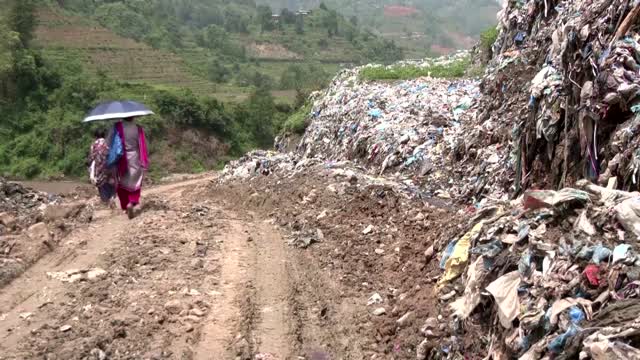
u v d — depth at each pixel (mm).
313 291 7598
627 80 6621
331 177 13102
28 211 11133
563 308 4469
